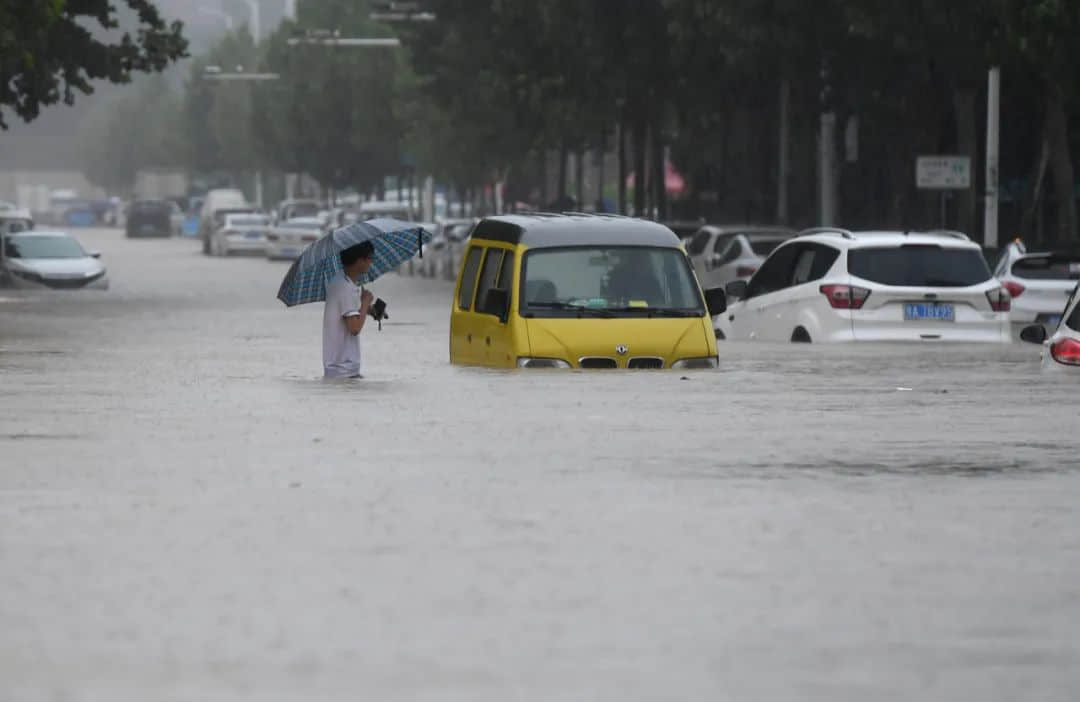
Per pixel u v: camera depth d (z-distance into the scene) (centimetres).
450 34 13812
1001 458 2792
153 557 1983
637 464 2709
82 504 2333
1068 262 6106
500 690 1456
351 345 4181
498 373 4203
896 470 2656
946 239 5069
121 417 3347
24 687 1462
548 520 2216
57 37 10075
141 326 7388
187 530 2144
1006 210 10412
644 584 1848
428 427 3172
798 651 1584
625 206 13888
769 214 11781
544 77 12262
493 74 12800
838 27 8900
